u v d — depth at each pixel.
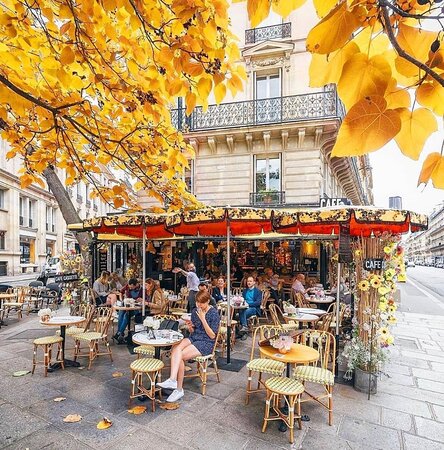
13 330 8.41
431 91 0.71
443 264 76.31
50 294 11.75
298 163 11.92
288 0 0.91
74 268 10.45
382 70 0.73
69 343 7.29
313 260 12.68
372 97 0.64
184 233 8.03
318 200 11.63
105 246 13.05
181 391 4.44
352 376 5.23
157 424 3.83
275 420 3.96
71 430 3.67
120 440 3.49
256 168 12.62
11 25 2.02
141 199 13.54
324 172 13.02
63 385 4.92
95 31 2.34
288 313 7.11
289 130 11.81
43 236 34.88
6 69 2.59
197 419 3.96
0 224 27.53
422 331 8.80
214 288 9.14
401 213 5.05
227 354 6.07
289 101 11.92
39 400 4.41
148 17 1.98
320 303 9.01
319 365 5.67
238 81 2.14
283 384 3.82
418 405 4.40
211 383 5.08
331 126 11.29
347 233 5.56
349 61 0.74
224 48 1.94
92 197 3.78
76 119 3.16
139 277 13.15
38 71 2.75
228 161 12.80
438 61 0.69
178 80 2.22
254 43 12.77
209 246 13.17
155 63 2.31
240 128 12.23
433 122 0.71
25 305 11.97
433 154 0.70
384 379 5.32
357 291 5.23
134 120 3.34
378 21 0.71
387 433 3.71
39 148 3.44
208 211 5.71
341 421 3.97
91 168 3.81
